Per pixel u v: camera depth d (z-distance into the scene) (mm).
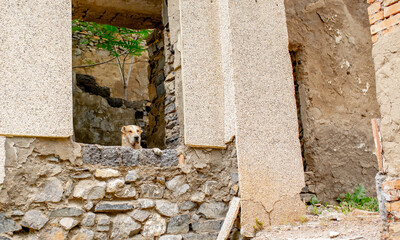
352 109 7137
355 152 6941
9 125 3752
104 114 8812
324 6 7281
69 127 4062
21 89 3867
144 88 11250
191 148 4793
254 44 5125
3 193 3668
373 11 3410
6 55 3846
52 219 3850
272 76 5160
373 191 6891
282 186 4910
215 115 4953
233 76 4887
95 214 4074
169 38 5523
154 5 6770
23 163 3809
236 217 4617
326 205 6172
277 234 4391
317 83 6875
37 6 4090
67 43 4207
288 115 5156
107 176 4215
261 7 5297
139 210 4309
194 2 5105
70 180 4016
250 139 4832
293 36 6809
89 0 6492
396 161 3160
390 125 3219
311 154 6555
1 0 3916
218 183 4836
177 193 4586
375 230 3924
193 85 4883
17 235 3693
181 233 4492
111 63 10781
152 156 4543
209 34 5125
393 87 3217
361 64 7453
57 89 4059
